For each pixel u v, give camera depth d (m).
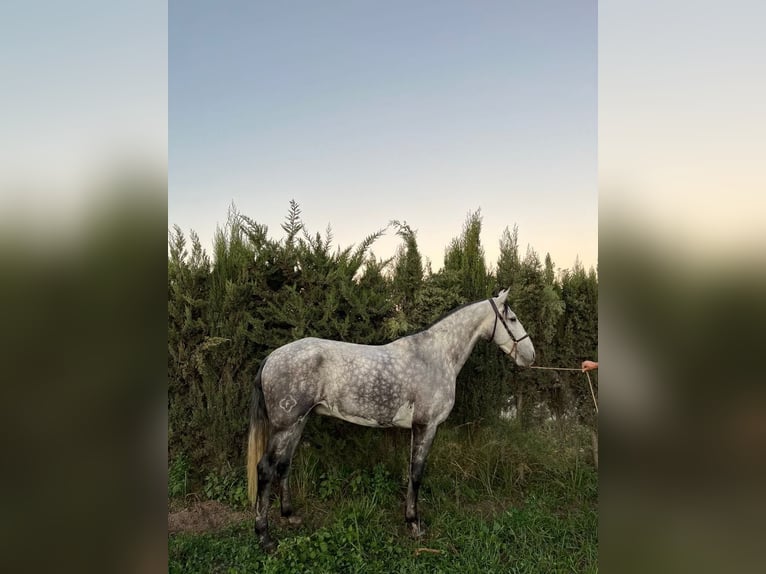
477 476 3.64
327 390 2.78
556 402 4.18
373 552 2.71
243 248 3.62
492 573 2.57
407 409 2.83
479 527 3.01
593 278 4.12
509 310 3.08
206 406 3.58
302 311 3.48
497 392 3.93
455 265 3.97
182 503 3.33
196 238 3.56
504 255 4.05
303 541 2.69
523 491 3.54
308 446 3.56
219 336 3.52
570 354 4.10
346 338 3.58
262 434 2.77
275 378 2.71
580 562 2.71
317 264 3.60
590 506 3.33
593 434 3.96
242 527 3.03
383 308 3.61
